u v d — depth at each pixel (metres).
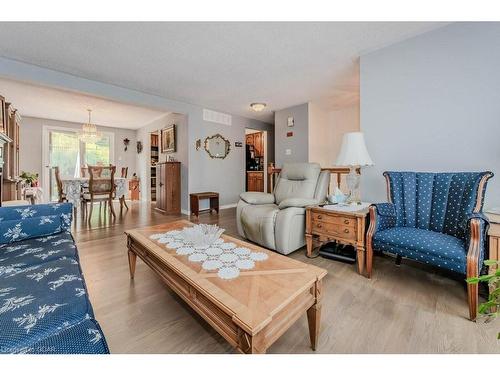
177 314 1.45
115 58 2.68
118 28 2.11
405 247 1.68
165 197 4.66
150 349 1.15
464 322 1.35
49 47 2.44
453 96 2.04
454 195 1.79
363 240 1.96
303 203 2.48
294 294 0.97
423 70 2.19
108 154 6.70
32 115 5.33
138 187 6.85
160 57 2.65
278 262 1.29
